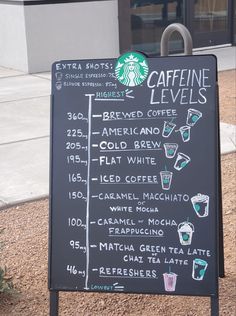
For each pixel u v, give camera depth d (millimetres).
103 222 1747
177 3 6383
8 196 2850
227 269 2104
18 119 4109
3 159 3354
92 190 1760
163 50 2463
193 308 1906
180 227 1713
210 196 1705
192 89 1749
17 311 1908
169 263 1711
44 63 5660
